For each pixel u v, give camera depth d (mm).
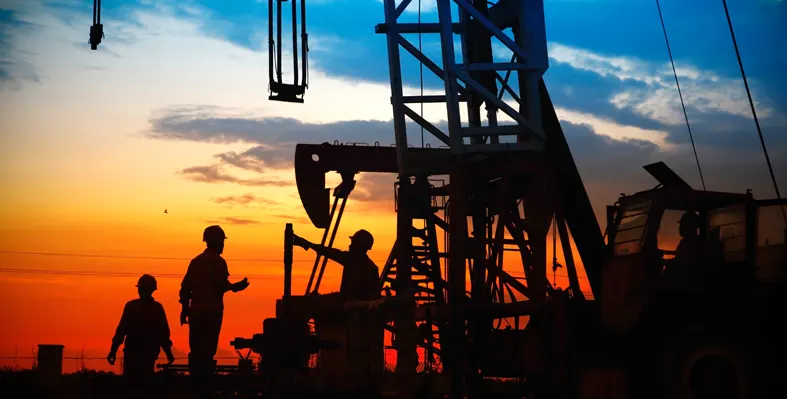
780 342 12148
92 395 15195
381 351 14742
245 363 15711
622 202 14688
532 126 21656
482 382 15602
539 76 22000
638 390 13445
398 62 23266
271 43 26484
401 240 23344
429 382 14656
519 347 15336
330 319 15398
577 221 21625
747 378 12188
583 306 14719
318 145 30984
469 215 23359
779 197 13680
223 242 15734
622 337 13719
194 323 15234
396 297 14844
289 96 26500
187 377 15023
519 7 22344
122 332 15039
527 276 21562
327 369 14867
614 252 14500
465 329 17234
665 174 14703
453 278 20859
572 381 14094
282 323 14570
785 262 12328
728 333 12461
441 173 22938
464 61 23422
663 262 13773
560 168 21766
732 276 12930
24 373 17469
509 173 21625
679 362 12867
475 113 23391
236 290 15766
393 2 23281
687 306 13000
